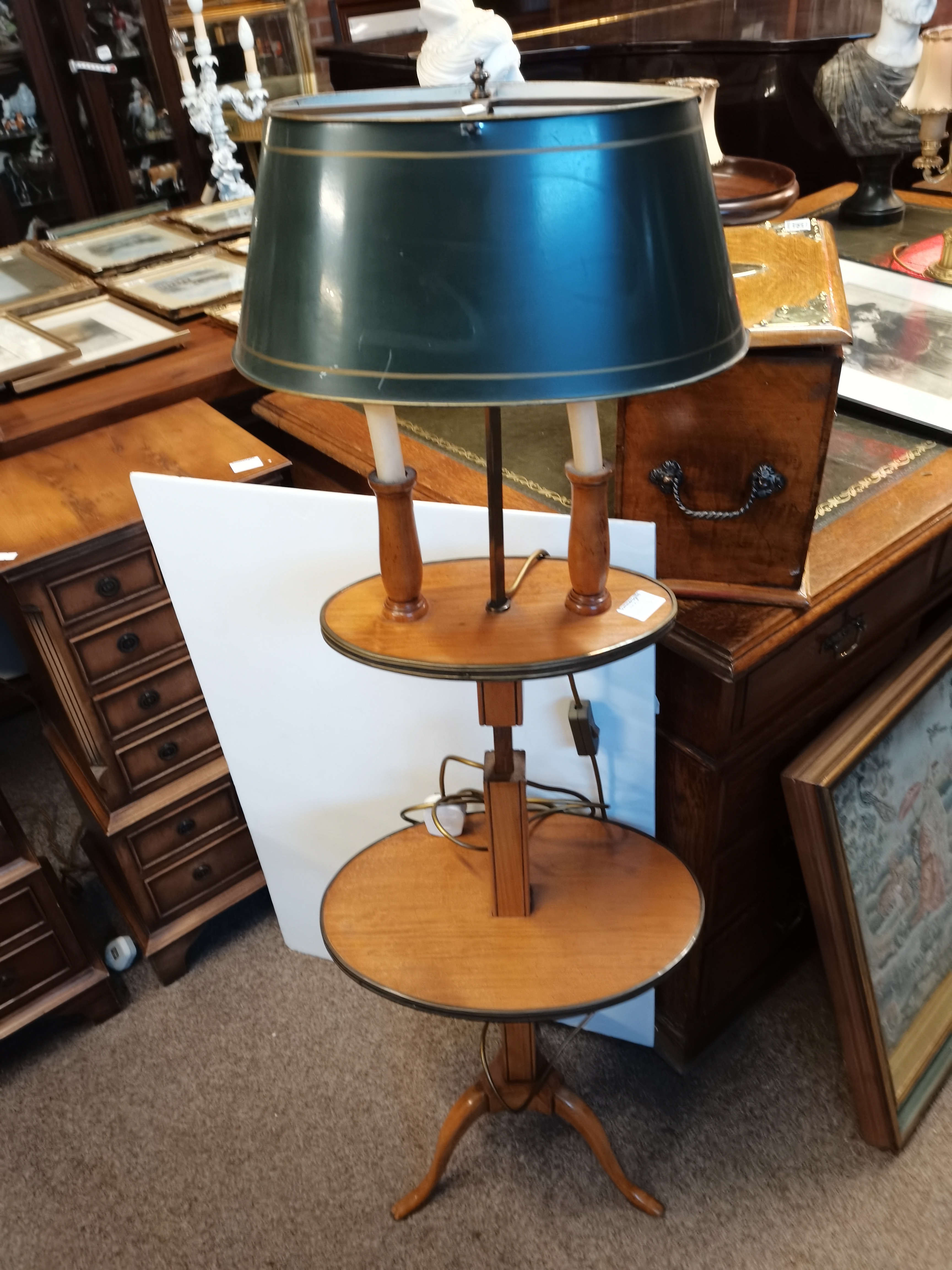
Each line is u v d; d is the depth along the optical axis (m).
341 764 1.44
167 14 3.69
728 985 1.56
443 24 1.61
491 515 0.86
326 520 1.17
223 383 1.80
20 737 2.42
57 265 2.21
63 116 3.74
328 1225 1.43
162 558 1.27
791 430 1.00
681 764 1.26
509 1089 1.37
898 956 1.46
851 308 1.66
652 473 1.09
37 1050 1.70
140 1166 1.52
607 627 0.89
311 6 4.07
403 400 0.61
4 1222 1.46
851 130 1.91
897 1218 1.39
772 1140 1.49
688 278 0.62
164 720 1.59
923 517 1.23
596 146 0.57
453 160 0.56
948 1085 1.55
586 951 1.12
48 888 1.57
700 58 2.69
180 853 1.71
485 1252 1.39
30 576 1.36
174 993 1.78
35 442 1.63
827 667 1.26
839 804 1.28
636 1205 1.41
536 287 0.58
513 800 1.06
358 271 0.60
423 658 0.87
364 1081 1.62
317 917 1.71
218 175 2.63
